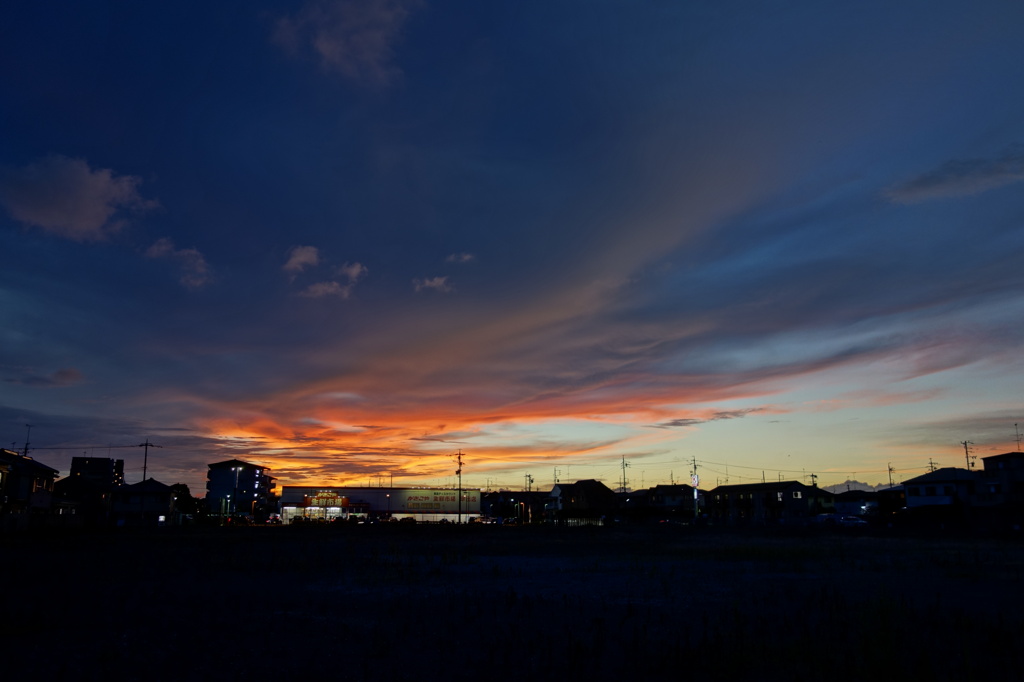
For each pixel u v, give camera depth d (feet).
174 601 51.67
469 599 52.80
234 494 396.37
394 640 37.24
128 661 32.22
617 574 71.72
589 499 386.93
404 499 359.87
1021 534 166.09
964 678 28.78
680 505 407.03
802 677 29.22
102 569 76.69
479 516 369.91
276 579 67.15
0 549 114.83
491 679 29.50
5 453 217.77
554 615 45.42
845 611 45.42
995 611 45.37
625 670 30.68
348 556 96.99
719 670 30.48
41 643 36.11
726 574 70.90
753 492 364.79
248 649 34.91
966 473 280.10
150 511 289.33
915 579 64.90
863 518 262.26
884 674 29.14
